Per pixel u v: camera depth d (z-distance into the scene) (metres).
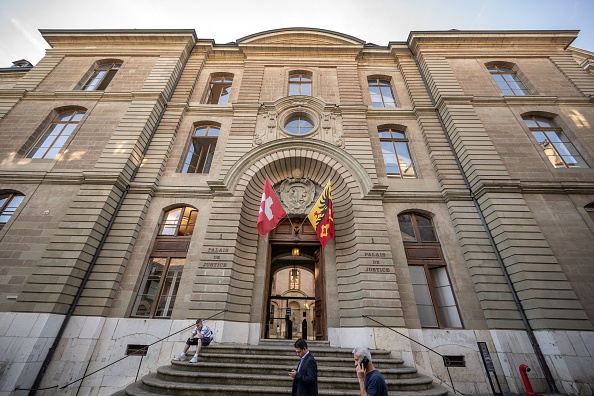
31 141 12.89
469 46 16.94
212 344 8.82
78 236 10.01
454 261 10.67
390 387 7.01
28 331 8.40
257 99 15.33
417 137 14.19
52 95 14.38
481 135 12.78
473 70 15.85
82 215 10.45
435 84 15.08
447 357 9.16
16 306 8.77
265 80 16.34
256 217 12.33
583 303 8.99
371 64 17.70
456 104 14.12
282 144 13.18
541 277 9.23
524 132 13.03
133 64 16.14
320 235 10.93
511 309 9.34
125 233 10.88
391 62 17.83
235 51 17.80
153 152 13.20
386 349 8.99
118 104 14.19
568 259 9.71
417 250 11.24
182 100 15.34
